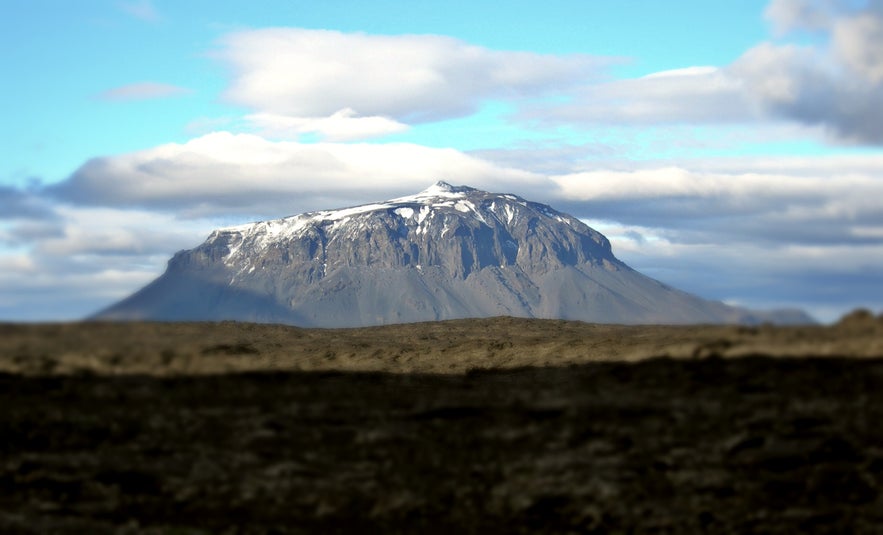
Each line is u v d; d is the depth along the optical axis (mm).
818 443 25781
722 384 29016
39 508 24031
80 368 31516
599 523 23844
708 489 24672
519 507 24344
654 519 23875
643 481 25047
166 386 30578
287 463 26047
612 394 29328
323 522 23859
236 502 24516
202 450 26594
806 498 24312
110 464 25781
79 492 24750
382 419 28438
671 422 27250
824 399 27531
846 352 30234
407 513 24219
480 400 29828
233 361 33656
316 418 28469
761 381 28859
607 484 24906
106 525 23188
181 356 33250
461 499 24656
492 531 23656
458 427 27828
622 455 26000
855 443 25688
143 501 24516
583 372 32469
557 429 27406
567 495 24641
